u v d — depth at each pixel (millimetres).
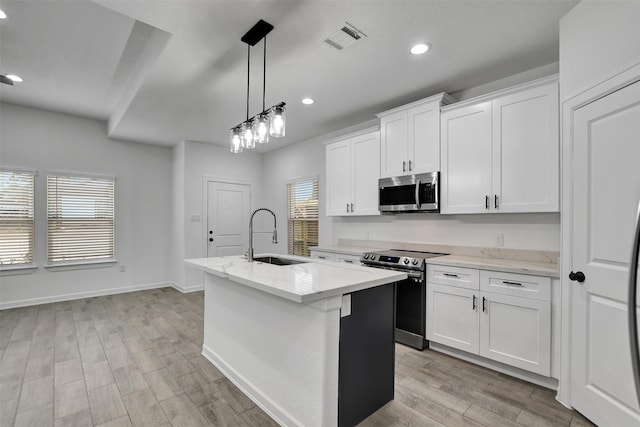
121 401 2119
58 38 2699
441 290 2779
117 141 5055
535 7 1948
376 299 1970
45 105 4254
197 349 2949
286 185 5590
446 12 1995
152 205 5402
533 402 2078
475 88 3102
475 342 2557
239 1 1873
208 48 2381
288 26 2123
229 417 1968
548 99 2406
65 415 1962
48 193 4449
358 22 2088
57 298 4516
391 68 2719
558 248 2615
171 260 5574
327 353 1662
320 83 3014
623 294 1619
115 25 2531
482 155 2762
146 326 3547
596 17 1779
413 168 3254
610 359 1707
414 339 2928
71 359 2725
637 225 774
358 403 1848
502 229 2936
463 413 1963
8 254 4176
